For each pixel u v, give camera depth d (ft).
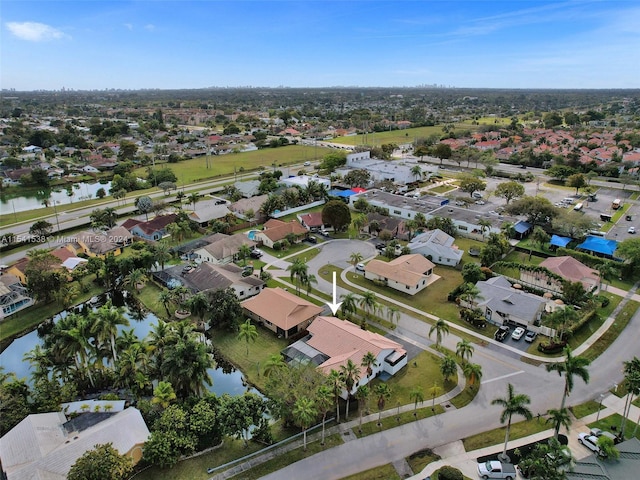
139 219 427.33
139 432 157.79
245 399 164.86
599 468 138.00
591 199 466.70
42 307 269.64
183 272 301.84
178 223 384.06
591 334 224.94
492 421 170.81
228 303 238.48
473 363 205.16
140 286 291.79
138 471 152.56
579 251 327.47
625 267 284.00
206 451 160.86
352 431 167.94
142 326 252.42
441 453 156.76
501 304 241.96
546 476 131.85
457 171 616.80
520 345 219.00
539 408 176.55
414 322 241.76
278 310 239.91
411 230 364.38
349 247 350.84
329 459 155.33
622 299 259.60
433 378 197.06
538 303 236.22
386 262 296.30
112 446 148.87
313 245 356.18
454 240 357.82
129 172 629.51
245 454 158.92
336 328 217.56
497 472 144.46
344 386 171.22
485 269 291.17
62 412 173.06
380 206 429.38
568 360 159.33
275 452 159.22
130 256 301.84
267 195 458.50
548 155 632.79
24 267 294.46
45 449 147.23
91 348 196.85
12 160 633.20
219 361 218.38
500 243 313.94
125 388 196.85
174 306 267.18
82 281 300.61
